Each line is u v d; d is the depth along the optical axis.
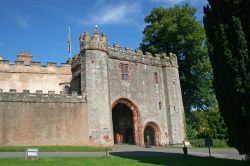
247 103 17.11
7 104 31.17
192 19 48.53
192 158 24.64
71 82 40.72
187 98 51.62
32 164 19.44
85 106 34.34
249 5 17.45
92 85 35.22
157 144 41.16
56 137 32.28
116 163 20.89
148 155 27.08
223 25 18.34
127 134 42.50
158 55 45.09
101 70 36.16
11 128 30.77
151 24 52.81
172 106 43.19
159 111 42.62
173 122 42.59
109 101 36.03
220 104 19.16
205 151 32.56
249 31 17.55
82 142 33.09
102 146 33.31
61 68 41.16
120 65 39.97
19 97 31.78
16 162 20.22
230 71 17.72
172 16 49.91
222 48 18.25
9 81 38.47
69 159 22.22
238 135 17.83
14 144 30.52
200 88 50.06
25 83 39.16
